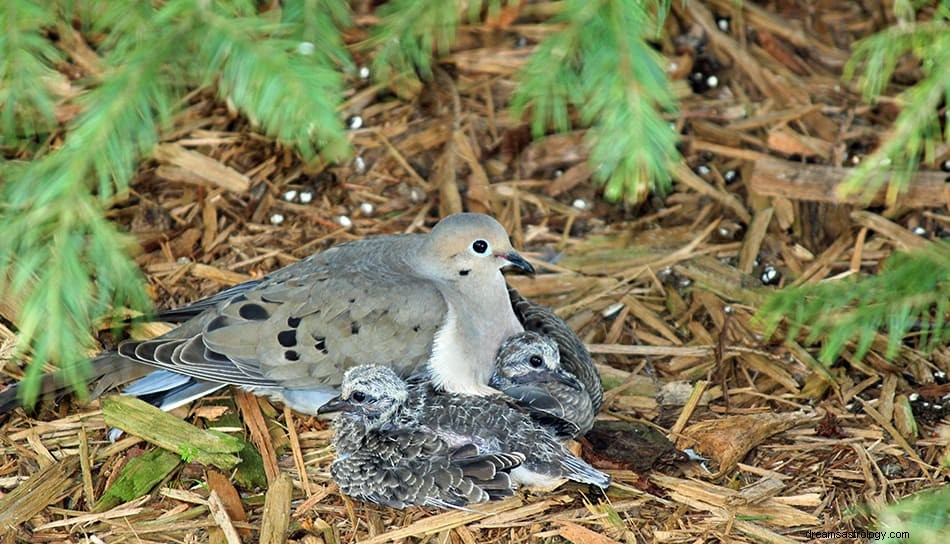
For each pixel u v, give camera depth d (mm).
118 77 7281
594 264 13250
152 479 10227
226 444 10500
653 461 10453
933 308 12305
